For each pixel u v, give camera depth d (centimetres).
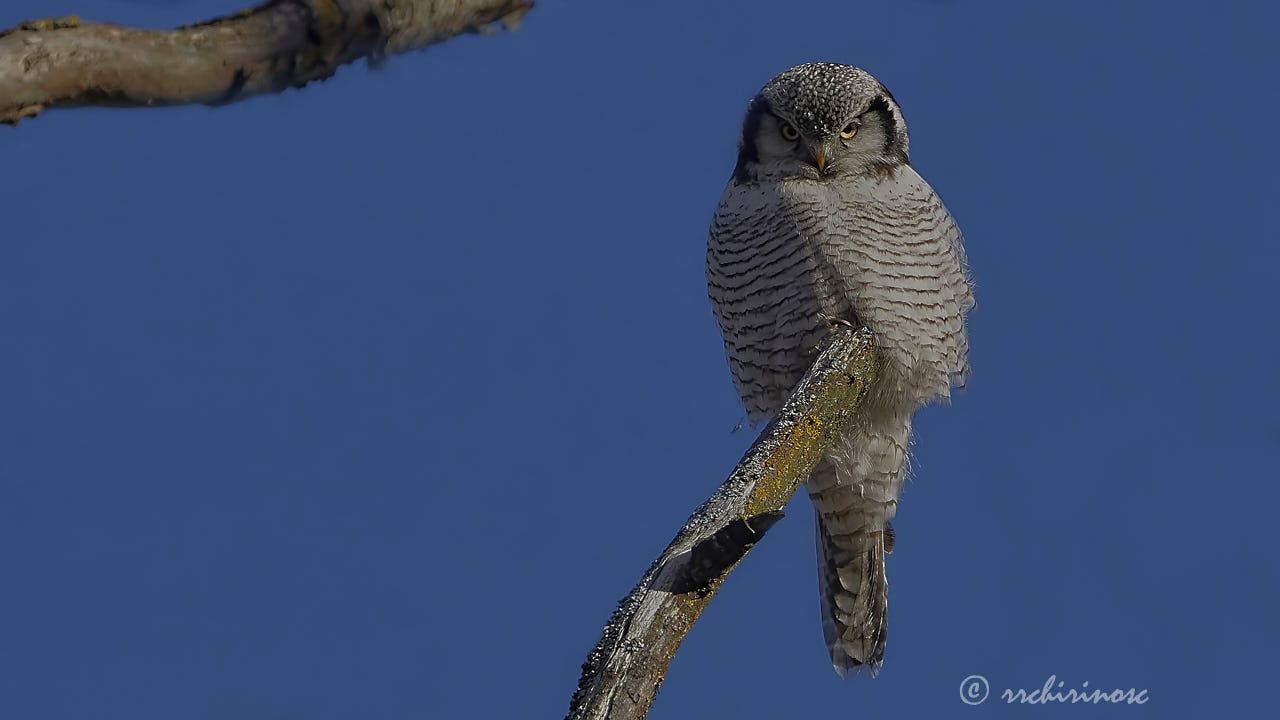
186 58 328
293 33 342
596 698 540
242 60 336
